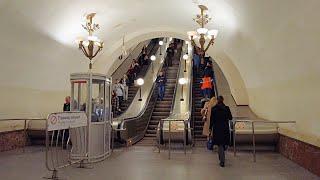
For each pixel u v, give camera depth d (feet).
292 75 24.04
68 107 35.91
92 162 25.25
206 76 48.67
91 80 26.07
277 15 20.95
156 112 52.13
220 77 55.42
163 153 30.25
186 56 61.93
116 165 23.95
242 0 24.29
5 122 31.04
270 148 30.73
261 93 35.24
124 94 54.39
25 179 19.08
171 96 56.90
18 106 33.06
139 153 30.25
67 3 28.25
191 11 34.99
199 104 51.52
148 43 80.02
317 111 19.67
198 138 43.37
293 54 21.91
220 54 44.57
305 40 19.10
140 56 69.41
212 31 34.09
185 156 28.35
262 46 27.96
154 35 47.88
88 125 25.23
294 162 24.72
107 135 28.78
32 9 25.55
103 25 36.78
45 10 26.99
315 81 19.67
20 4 23.85
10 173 20.71
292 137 25.00
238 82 44.65
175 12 36.63
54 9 27.84
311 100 20.58
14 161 25.20
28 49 30.19
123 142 35.58
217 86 51.93
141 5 34.30
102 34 39.06
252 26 27.04
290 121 25.22
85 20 33.27
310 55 19.30
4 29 25.20
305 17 17.57
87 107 25.54
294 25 19.44
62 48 35.58
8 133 31.45
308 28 17.98
